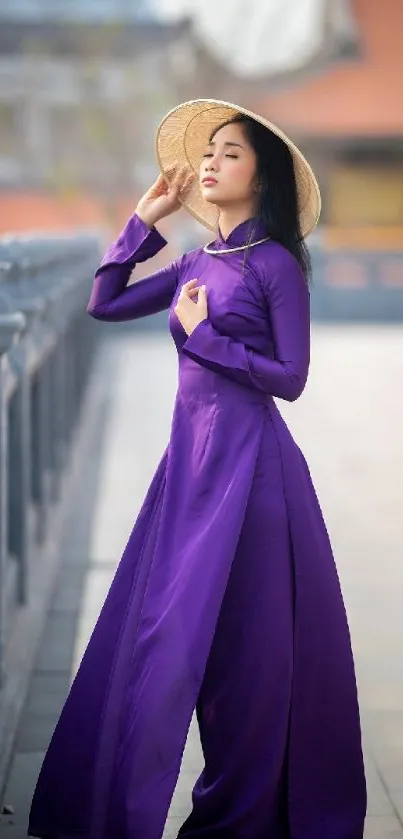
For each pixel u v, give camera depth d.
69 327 10.97
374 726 5.10
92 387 15.55
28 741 4.89
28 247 6.27
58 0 27.00
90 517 8.88
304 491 3.67
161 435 12.24
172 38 26.44
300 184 3.69
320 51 28.12
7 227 27.81
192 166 3.98
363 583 7.25
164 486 3.72
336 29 28.12
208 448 3.61
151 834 3.35
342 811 3.76
